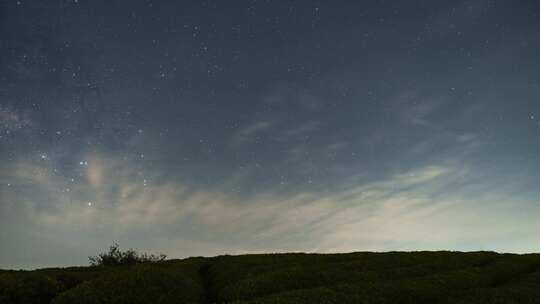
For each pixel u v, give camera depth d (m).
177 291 32.72
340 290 31.22
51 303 29.64
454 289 34.41
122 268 45.25
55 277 36.53
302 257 48.84
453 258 47.31
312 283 34.94
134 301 30.03
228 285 36.62
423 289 32.81
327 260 46.31
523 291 33.00
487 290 33.09
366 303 28.75
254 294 32.69
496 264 45.00
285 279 35.53
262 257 49.94
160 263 49.59
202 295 35.03
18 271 40.59
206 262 51.16
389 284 33.31
